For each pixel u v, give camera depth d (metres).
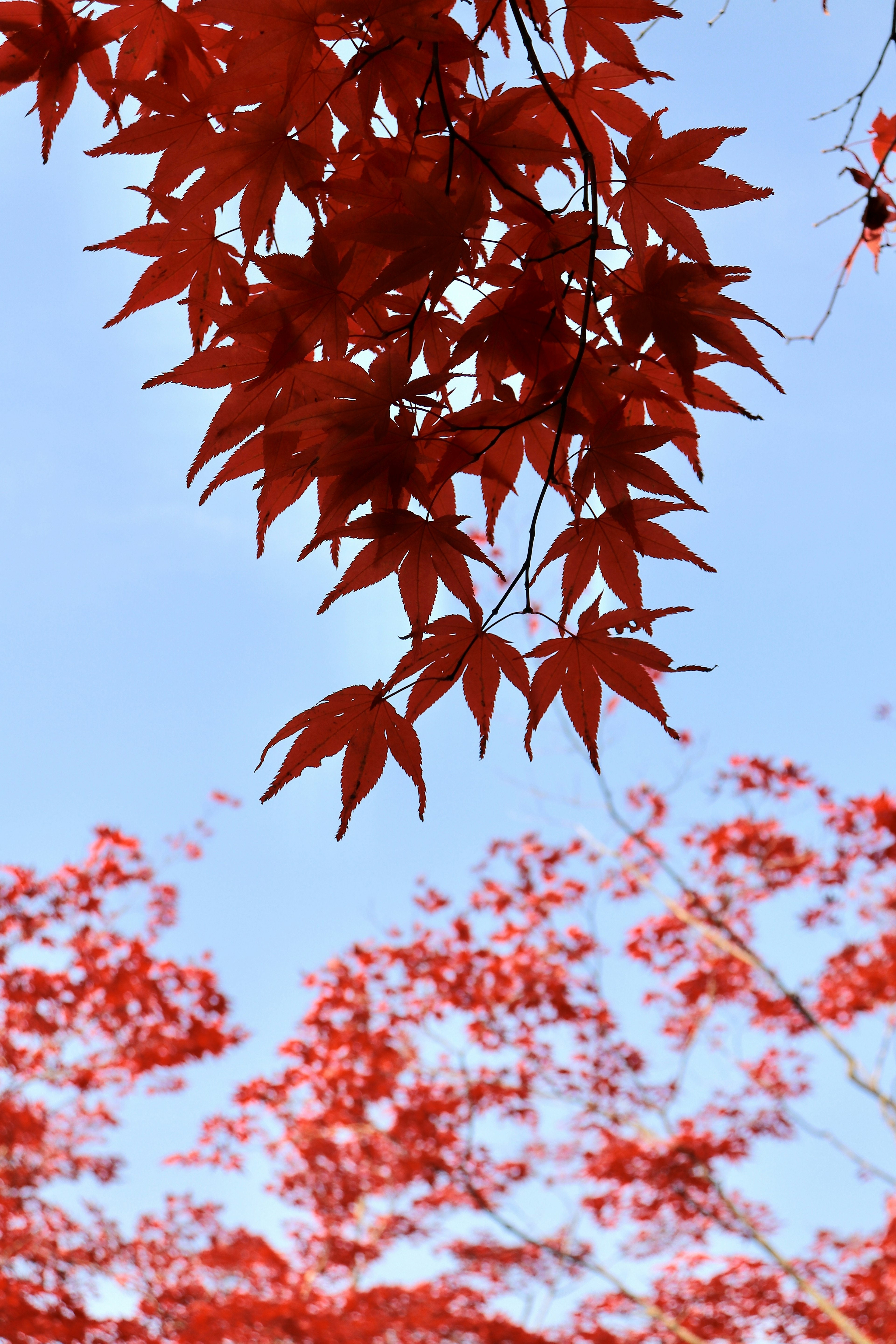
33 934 4.80
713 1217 4.90
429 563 1.37
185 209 1.36
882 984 4.71
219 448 1.38
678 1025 5.45
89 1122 5.14
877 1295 4.49
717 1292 4.59
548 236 1.36
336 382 1.35
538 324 1.36
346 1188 5.35
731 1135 4.96
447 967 5.25
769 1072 5.19
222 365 1.37
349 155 1.37
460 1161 5.20
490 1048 5.25
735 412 1.38
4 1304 4.23
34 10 1.36
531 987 5.10
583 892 5.34
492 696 1.38
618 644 1.38
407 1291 4.83
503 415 1.36
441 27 1.33
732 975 5.14
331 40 1.34
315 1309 4.71
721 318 1.35
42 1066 4.94
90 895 4.91
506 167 1.35
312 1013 5.30
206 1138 5.54
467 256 1.34
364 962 5.36
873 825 4.73
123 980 4.83
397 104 1.35
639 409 1.39
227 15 1.33
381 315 1.38
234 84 1.34
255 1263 5.07
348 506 1.37
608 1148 5.08
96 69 1.38
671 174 1.36
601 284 1.36
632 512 1.36
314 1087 5.36
